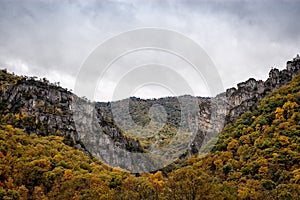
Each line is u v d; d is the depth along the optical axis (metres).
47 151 113.12
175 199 56.75
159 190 67.81
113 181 90.44
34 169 95.69
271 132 107.50
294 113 112.00
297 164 85.94
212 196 56.88
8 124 133.50
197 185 57.41
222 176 93.44
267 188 78.69
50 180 92.38
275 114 120.00
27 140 119.75
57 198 77.69
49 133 137.25
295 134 100.56
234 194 67.88
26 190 84.69
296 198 66.81
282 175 81.31
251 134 114.69
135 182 80.94
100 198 71.25
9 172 93.88
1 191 80.69
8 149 104.56
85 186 83.81
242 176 90.44
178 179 60.44
